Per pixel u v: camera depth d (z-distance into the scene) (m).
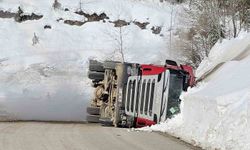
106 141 11.85
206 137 11.59
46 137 12.19
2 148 9.98
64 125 16.72
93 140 11.97
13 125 15.38
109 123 18.67
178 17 49.25
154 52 48.34
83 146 10.76
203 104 12.66
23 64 45.28
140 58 47.50
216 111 11.70
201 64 25.66
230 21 32.72
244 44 22.41
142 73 17.70
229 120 10.83
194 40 35.06
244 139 9.85
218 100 11.71
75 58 47.53
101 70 21.50
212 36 33.16
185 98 14.53
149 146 11.19
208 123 11.95
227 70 18.20
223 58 23.08
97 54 48.56
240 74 15.27
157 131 14.88
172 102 15.92
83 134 13.31
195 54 34.59
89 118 20.20
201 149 11.03
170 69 16.38
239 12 32.38
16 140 11.33
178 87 16.20
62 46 49.59
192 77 17.39
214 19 32.91
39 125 15.95
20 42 49.47
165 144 11.64
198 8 36.06
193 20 37.12
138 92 17.58
